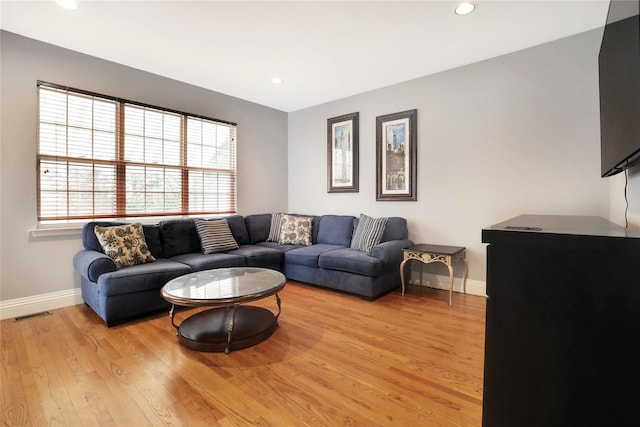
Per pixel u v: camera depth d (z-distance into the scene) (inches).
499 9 95.0
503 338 36.6
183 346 88.0
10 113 109.3
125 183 137.3
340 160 181.9
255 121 190.1
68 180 122.2
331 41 114.5
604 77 68.9
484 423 37.7
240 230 168.7
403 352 84.8
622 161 52.4
